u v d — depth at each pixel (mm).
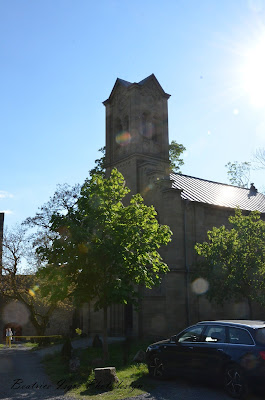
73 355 18531
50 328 46062
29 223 34844
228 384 10703
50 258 18000
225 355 10945
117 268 17750
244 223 22547
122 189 18859
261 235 21828
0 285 35656
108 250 16938
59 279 18203
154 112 35750
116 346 23484
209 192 35062
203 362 11523
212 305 28422
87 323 33719
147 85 35750
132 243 18062
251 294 21719
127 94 35469
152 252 18875
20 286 35062
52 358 19578
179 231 28594
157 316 27859
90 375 13562
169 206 28891
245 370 10258
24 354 24625
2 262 34312
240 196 38500
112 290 16953
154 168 32281
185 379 12867
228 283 21406
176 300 27031
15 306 47469
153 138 35812
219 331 11602
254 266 21156
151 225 18719
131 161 33438
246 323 11422
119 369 15117
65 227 17812
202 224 30203
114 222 18125
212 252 22453
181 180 35625
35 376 14398
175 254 27922
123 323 30344
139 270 17844
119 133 36281
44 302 36656
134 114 34219
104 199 18359
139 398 10414
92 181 18969
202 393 10961
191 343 12109
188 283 27828
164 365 12758
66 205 35531
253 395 10641
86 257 17359
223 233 22844
